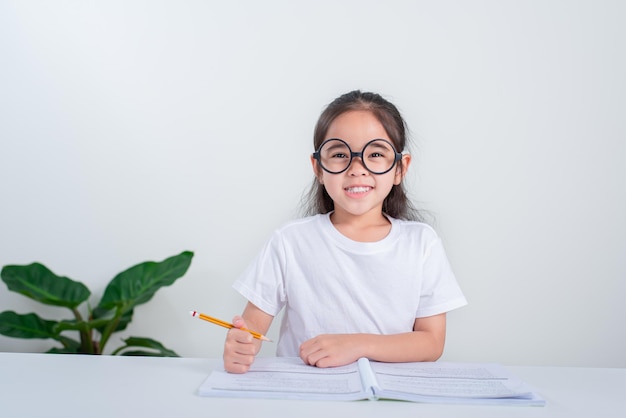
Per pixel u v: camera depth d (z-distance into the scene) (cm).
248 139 221
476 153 218
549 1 215
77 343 209
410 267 119
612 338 218
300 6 219
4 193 225
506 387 76
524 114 217
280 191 221
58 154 223
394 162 115
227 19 220
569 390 79
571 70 215
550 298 219
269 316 123
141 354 210
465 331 222
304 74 220
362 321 118
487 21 217
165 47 221
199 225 223
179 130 222
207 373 85
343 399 72
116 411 68
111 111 222
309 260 121
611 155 216
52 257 226
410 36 218
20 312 225
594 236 217
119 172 223
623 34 213
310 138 220
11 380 80
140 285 204
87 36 221
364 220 122
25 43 222
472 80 217
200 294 224
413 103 219
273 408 69
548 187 218
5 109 223
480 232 220
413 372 83
